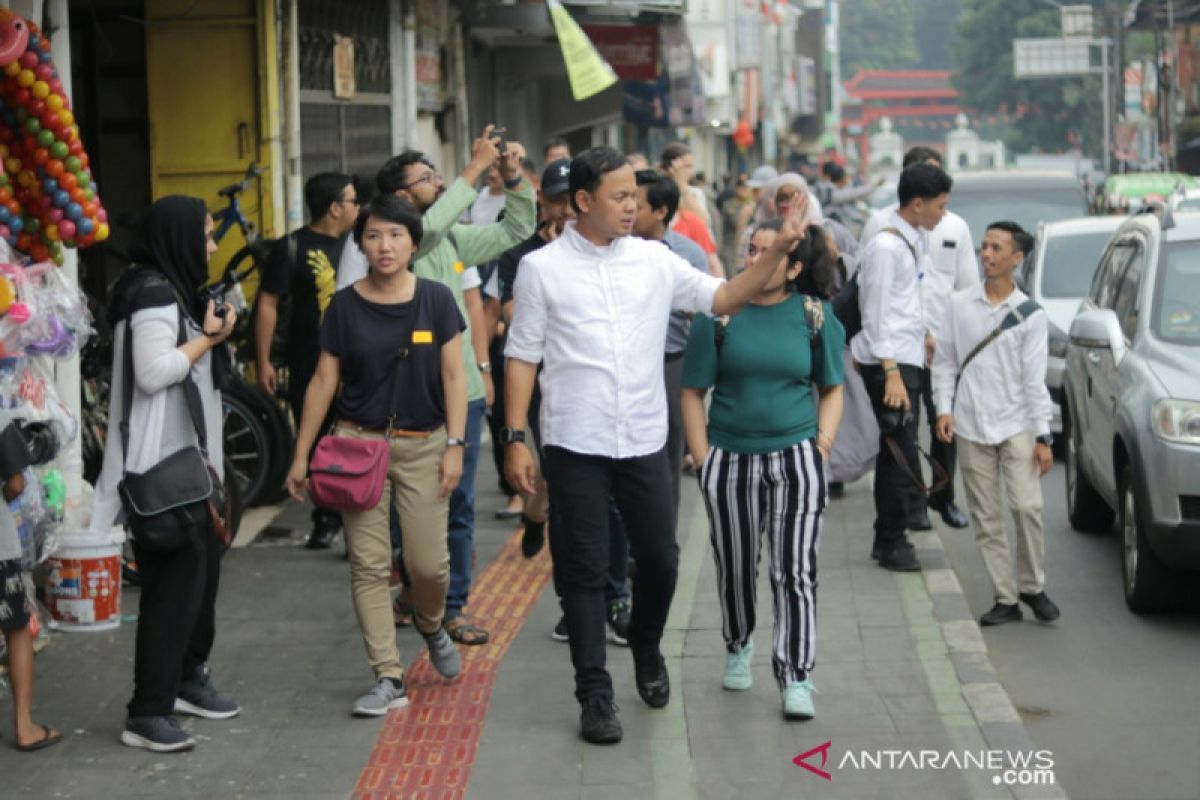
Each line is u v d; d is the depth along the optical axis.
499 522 12.25
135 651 7.81
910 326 10.38
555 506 7.59
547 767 7.16
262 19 13.31
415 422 7.77
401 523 7.83
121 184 13.80
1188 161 52.41
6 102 8.16
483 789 6.93
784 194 12.00
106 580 9.19
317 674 8.49
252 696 8.14
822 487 7.65
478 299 9.86
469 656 8.77
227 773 7.12
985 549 9.77
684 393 7.77
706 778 7.04
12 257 8.09
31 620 7.49
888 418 10.28
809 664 7.68
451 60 20.53
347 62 15.89
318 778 7.06
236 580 10.45
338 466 7.61
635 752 7.33
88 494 9.81
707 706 7.93
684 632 9.18
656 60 25.42
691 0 49.59
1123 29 59.88
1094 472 11.29
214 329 7.25
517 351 7.43
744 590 7.89
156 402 7.20
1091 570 11.16
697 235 13.92
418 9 18.48
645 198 8.48
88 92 13.80
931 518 12.81
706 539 11.48
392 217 7.65
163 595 7.36
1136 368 10.06
